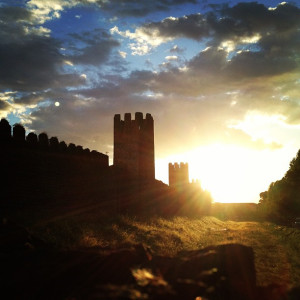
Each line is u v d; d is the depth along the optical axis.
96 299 4.50
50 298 5.84
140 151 33.50
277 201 60.84
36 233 11.58
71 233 13.42
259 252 17.08
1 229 8.15
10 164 15.03
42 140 17.34
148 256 8.08
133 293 3.76
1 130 14.82
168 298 5.34
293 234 28.08
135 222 22.25
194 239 22.08
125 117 33.62
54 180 17.94
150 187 34.34
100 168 23.91
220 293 7.18
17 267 6.35
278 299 7.30
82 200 20.66
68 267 6.47
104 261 6.80
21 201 15.38
